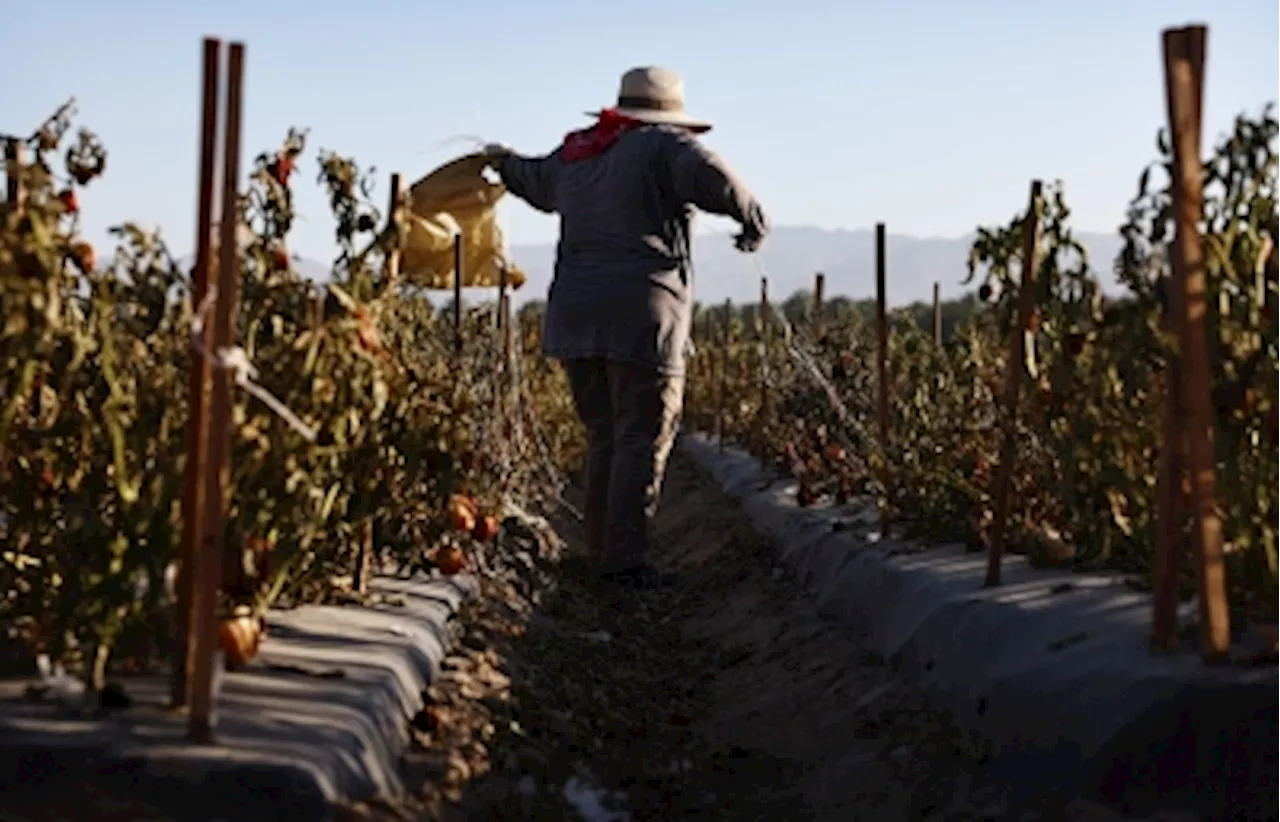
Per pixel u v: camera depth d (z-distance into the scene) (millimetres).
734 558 12148
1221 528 5863
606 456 11445
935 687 6973
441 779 5762
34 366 5344
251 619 5867
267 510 5848
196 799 4656
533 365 17844
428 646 7125
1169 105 5465
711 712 8344
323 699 5617
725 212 10469
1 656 5625
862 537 9664
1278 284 6453
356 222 7375
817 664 8336
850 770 6586
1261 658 5457
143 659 5625
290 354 5945
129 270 5871
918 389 10680
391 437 7270
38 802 4562
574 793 6465
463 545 8602
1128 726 5352
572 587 11078
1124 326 6254
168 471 5305
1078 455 6961
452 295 11383
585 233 10828
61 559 5637
